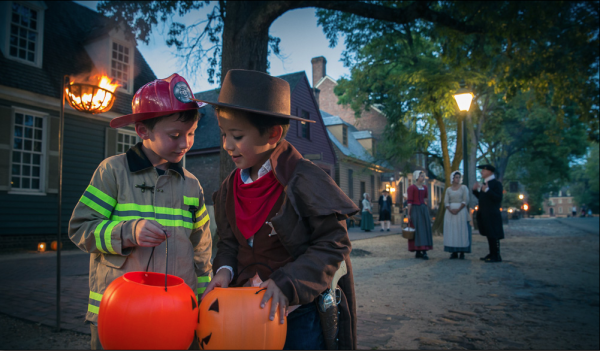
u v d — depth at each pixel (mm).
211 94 18094
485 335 3238
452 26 8531
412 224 7984
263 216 1432
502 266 6961
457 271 6418
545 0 8688
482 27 8984
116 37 12055
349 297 1533
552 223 28219
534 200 61188
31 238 10070
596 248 10078
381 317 3773
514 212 36875
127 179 1555
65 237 10789
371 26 12758
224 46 6168
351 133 28562
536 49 10836
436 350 2891
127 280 1170
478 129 24969
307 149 18375
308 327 1419
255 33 6027
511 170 44906
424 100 14633
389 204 17484
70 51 11938
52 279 5512
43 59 10938
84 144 11359
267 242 1432
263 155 1433
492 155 36281
